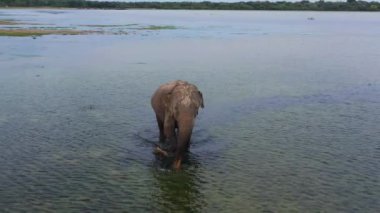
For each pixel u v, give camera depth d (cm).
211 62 4794
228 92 3194
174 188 1526
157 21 14750
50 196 1456
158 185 1548
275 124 2350
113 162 1758
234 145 1986
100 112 2530
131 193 1485
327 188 1537
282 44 7088
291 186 1552
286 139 2088
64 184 1548
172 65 4491
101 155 1834
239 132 2192
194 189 1519
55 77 3662
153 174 1642
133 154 1848
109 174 1639
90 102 2778
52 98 2877
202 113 2558
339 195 1485
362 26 13712
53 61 4603
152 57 5106
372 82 3681
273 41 7650
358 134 2175
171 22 14362
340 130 2245
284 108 2725
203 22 15062
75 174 1636
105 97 2927
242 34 9350
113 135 2103
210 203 1418
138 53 5456
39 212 1352
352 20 19188
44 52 5350
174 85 1803
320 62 4925
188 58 5088
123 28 10156
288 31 10744
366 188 1539
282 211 1371
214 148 1939
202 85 3447
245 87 3397
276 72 4178
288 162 1780
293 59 5184
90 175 1628
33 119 2362
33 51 5428
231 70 4247
